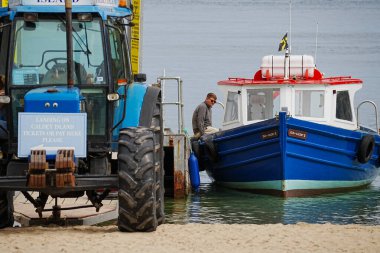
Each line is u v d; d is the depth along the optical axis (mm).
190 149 44156
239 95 44438
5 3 37656
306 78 44531
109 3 25828
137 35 46469
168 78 43719
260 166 42438
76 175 23578
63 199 32188
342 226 25000
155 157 24109
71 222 27297
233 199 41406
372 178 47000
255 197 42156
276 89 43844
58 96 23875
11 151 25219
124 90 25969
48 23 25344
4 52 25469
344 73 120750
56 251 20953
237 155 43125
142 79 26859
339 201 41031
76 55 25359
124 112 25797
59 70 25359
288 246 21734
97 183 23578
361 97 89125
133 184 23281
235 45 175375
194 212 37281
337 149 42719
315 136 41906
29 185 23250
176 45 175125
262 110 44156
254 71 121062
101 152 25531
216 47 170250
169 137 41844
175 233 23438
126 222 23469
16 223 27828
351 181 44531
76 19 25344
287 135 41156
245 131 42406
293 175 41969
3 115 25875
